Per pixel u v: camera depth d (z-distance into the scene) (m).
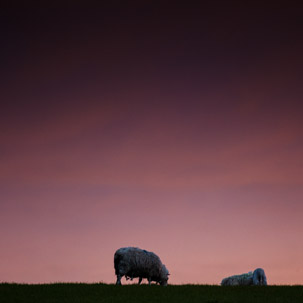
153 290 72.06
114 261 82.69
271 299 66.12
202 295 68.69
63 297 64.75
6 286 74.25
